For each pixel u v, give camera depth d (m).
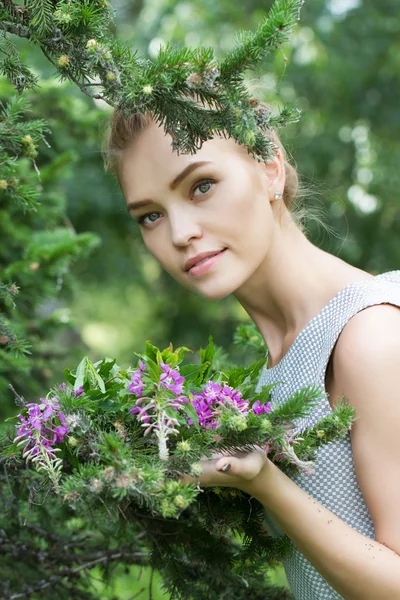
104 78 1.20
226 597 1.62
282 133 1.84
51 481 1.19
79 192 5.04
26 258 2.36
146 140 1.41
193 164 1.38
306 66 6.86
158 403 1.10
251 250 1.42
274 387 1.46
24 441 1.17
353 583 1.19
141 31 6.66
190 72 1.19
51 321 2.54
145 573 2.55
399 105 7.01
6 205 2.55
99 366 1.30
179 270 1.45
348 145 6.92
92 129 2.97
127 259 6.11
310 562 1.28
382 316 1.27
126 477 0.98
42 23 1.21
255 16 6.69
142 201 1.44
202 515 1.38
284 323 1.54
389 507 1.22
